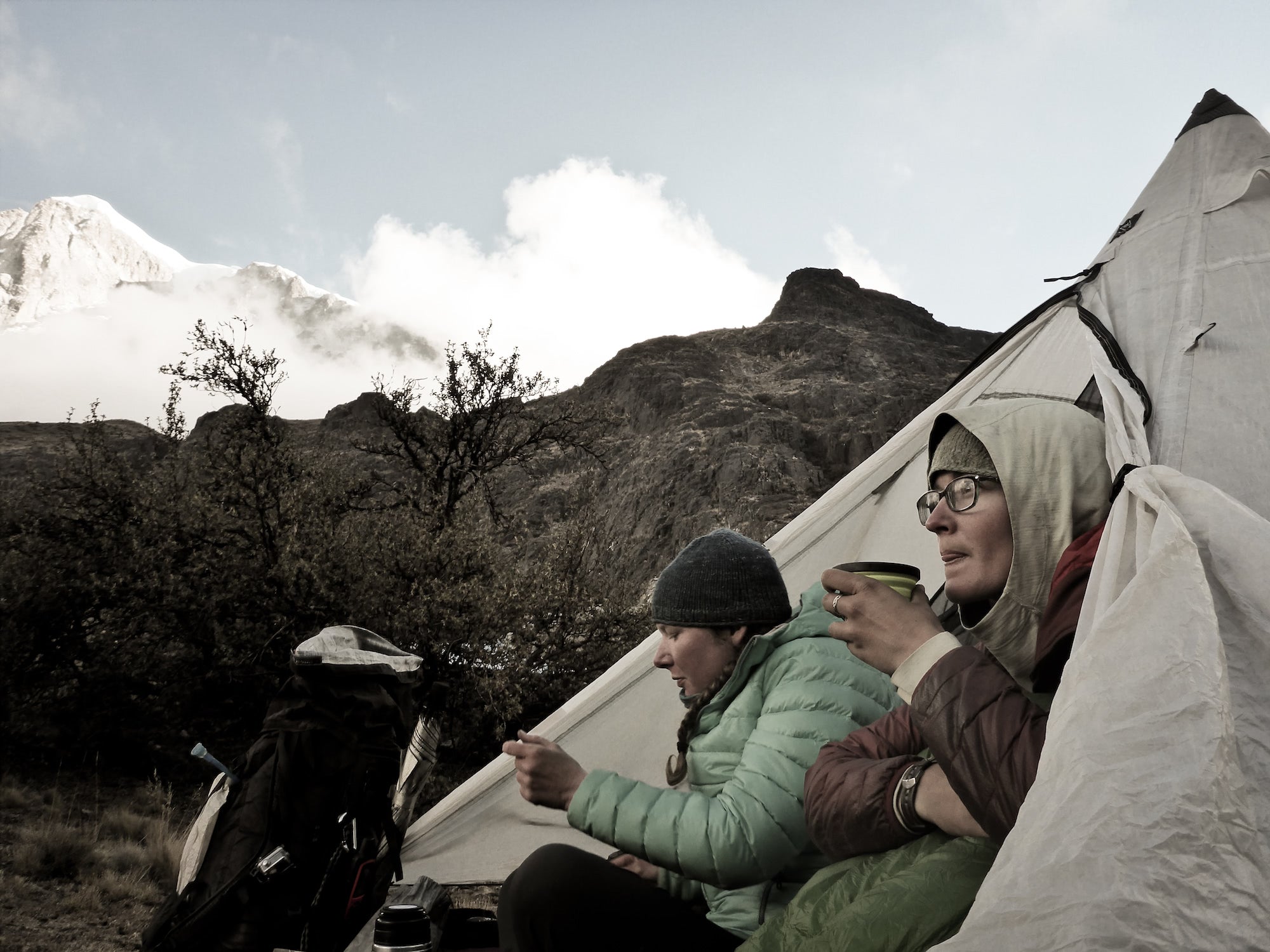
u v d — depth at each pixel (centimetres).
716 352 9875
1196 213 222
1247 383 175
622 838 155
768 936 133
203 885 270
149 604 1086
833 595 135
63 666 1079
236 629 1084
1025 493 141
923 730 122
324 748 278
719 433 7525
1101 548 127
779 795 153
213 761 278
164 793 955
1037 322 275
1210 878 90
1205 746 97
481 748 1068
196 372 1278
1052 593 135
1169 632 106
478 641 1060
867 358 9619
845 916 123
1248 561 111
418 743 307
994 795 114
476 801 324
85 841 721
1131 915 90
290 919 267
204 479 1259
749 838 150
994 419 146
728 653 182
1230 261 203
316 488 1243
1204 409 173
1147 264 219
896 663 130
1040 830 98
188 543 1134
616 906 161
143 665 1071
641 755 297
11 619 1052
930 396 7838
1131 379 184
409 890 274
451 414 1393
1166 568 110
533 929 160
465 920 274
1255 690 102
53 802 867
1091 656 109
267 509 1175
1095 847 94
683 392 8562
